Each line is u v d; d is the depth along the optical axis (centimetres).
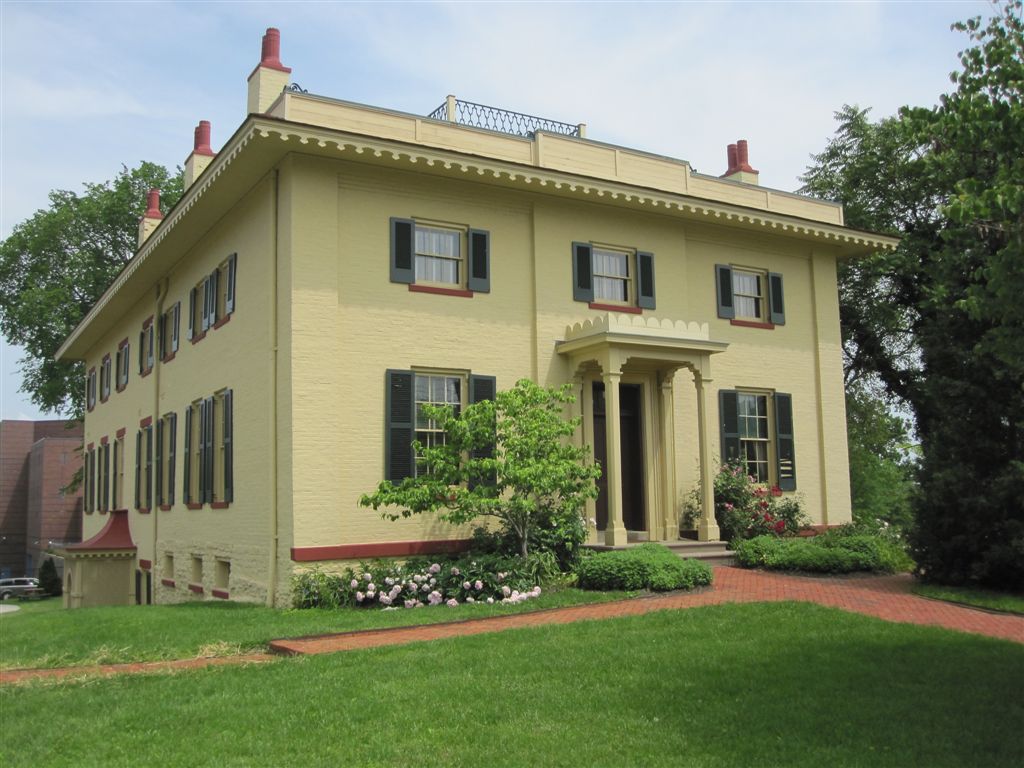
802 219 2044
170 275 2211
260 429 1561
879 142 2536
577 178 1723
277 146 1458
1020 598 1241
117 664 1001
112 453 2773
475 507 1421
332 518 1458
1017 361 777
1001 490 1280
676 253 1938
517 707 731
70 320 3609
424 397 1608
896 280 2572
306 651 1005
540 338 1728
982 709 714
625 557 1386
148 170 3784
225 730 687
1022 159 747
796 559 1545
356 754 626
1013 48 775
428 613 1227
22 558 6094
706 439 1772
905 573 1542
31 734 698
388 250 1580
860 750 621
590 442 1761
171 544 2066
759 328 2056
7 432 6181
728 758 606
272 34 1723
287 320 1475
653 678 812
